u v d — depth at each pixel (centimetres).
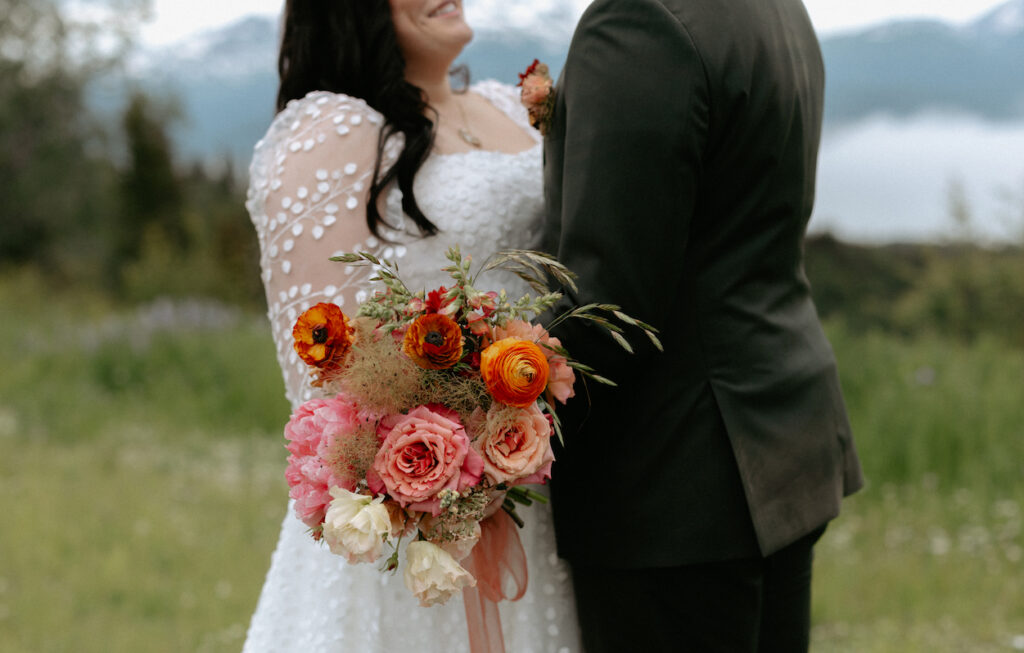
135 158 2203
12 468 612
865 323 1398
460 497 150
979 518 460
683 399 176
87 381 845
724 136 168
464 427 156
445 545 154
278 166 192
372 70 203
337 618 193
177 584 425
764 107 169
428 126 196
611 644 186
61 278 2141
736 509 174
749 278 177
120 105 2248
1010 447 524
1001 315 1238
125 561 446
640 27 165
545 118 183
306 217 187
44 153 2181
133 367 852
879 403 559
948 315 1270
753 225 176
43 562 445
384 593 192
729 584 177
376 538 142
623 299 165
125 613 397
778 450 177
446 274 192
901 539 449
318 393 186
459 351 149
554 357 158
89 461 636
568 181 169
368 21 202
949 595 392
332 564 195
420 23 206
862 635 360
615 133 163
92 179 2220
